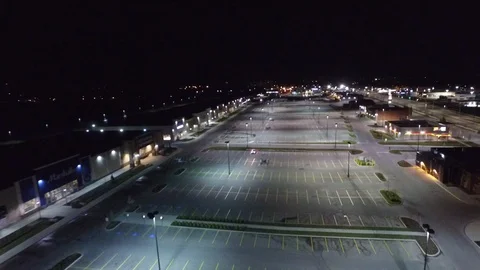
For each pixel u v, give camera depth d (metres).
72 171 59.41
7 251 39.88
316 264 35.06
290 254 37.12
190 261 36.47
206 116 141.25
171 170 72.19
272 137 108.31
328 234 41.38
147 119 114.81
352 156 79.62
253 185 61.00
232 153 86.81
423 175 63.34
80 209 51.91
